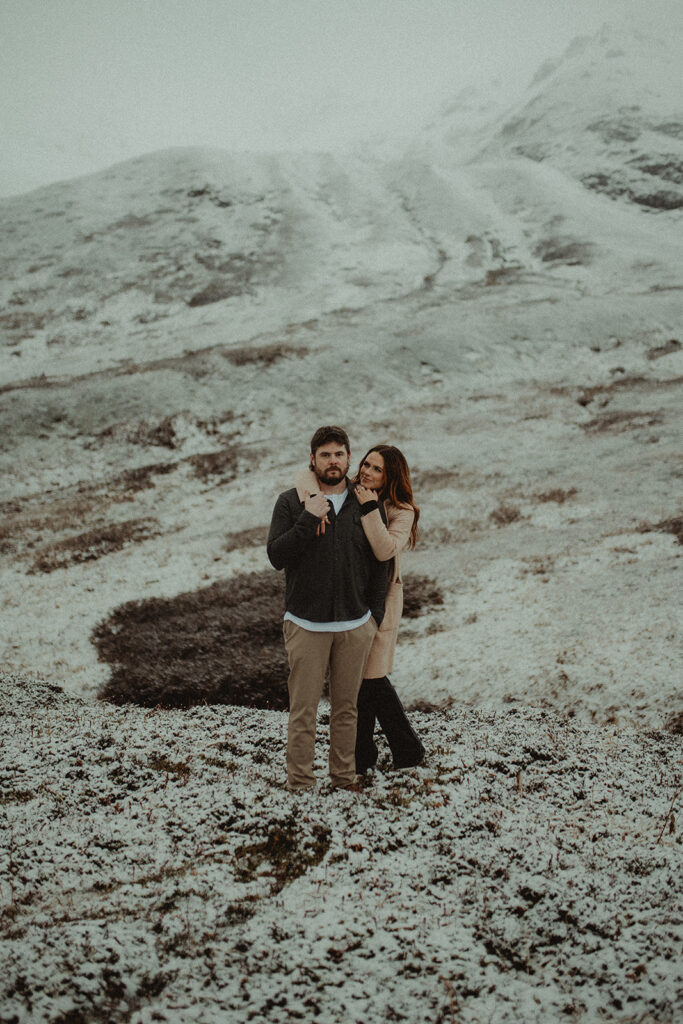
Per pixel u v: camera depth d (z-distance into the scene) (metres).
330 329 37.44
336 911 3.64
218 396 28.52
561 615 10.12
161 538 17.56
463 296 43.38
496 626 10.12
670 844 4.24
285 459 23.31
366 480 5.31
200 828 4.46
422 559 14.01
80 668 10.20
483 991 3.19
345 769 4.93
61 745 5.82
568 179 77.50
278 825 4.48
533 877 3.92
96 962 3.21
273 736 6.41
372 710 5.23
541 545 13.83
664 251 52.91
